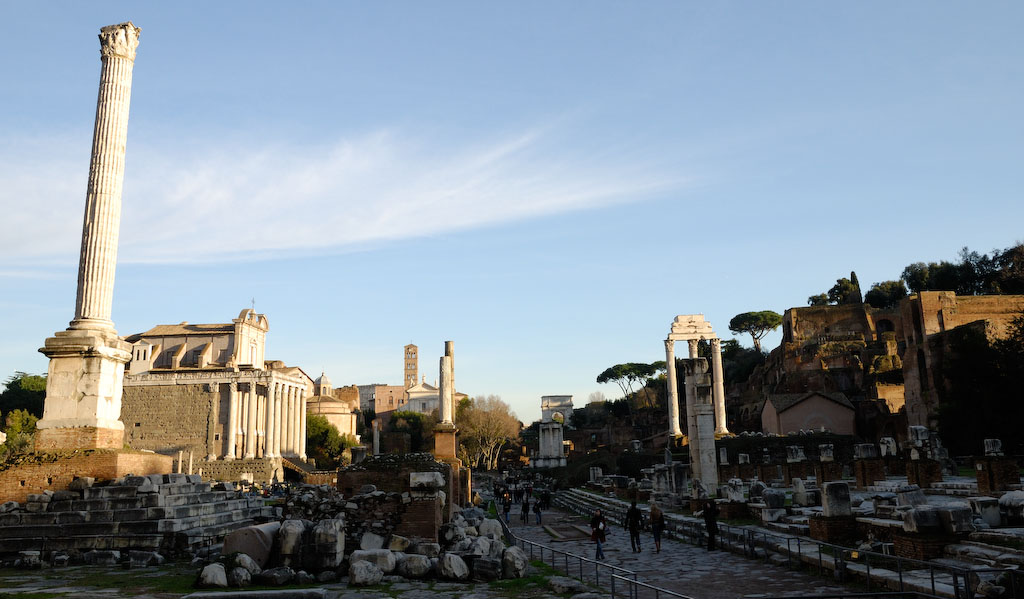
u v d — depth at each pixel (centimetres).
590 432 15875
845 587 1709
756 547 2327
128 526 2319
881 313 12962
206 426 11619
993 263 12338
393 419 16900
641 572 2138
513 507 6128
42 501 2398
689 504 3797
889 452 4334
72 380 2742
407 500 2202
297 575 1831
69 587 1719
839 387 11538
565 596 1644
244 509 3064
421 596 1648
